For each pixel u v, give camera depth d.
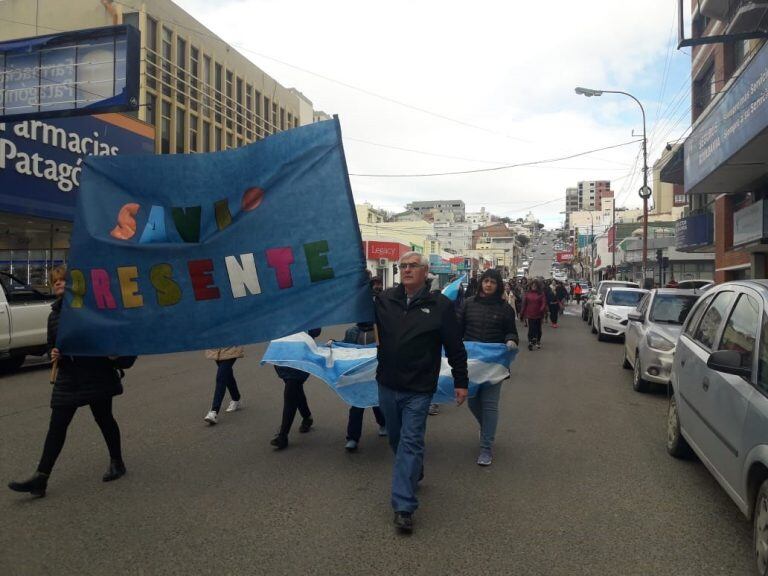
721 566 3.74
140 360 13.07
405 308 4.50
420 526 4.32
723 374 4.43
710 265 37.97
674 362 6.20
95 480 5.25
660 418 7.82
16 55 15.09
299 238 4.90
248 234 4.94
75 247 4.98
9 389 9.93
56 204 18.88
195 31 29.89
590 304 24.22
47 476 4.84
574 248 90.06
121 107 14.56
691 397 5.30
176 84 28.47
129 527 4.27
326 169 4.93
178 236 4.98
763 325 4.09
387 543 4.04
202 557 3.82
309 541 4.06
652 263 39.88
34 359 14.23
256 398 8.80
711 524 4.39
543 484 5.24
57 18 26.66
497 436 6.89
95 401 5.02
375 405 5.86
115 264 4.96
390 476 5.40
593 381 10.76
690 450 5.89
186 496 4.88
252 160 4.98
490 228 129.62
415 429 4.34
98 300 4.93
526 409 8.34
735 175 15.71
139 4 26.09
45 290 17.94
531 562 3.78
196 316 4.91
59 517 4.44
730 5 16.59
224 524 4.33
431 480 5.34
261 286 4.91
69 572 3.62
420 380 4.38
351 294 4.79
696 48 24.14
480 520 4.44
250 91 35.81
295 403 6.32
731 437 4.07
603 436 6.89
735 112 13.02
